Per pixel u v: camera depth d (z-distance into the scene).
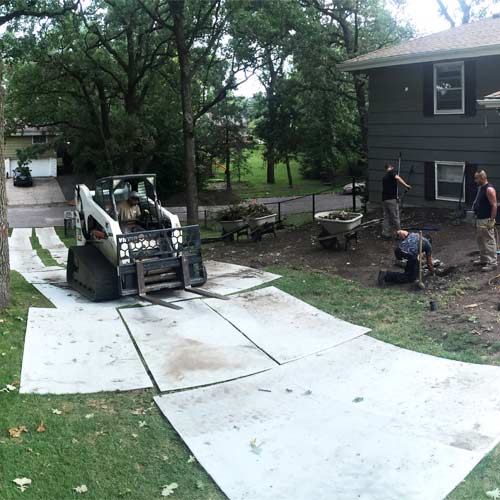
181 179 37.72
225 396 6.58
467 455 5.16
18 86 27.80
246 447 5.53
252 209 16.86
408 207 16.67
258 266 12.77
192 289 10.79
